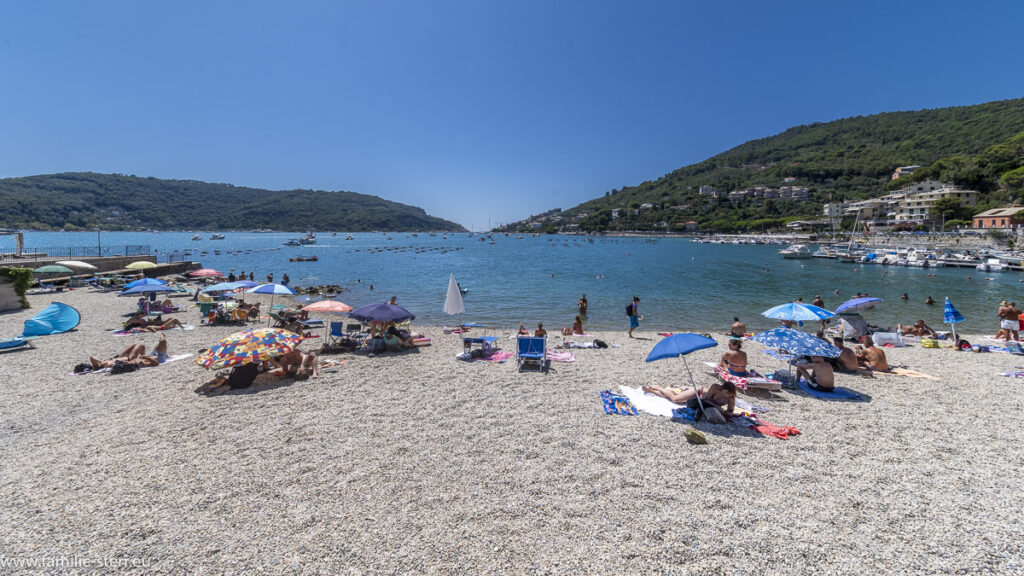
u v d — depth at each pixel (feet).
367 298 96.02
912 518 16.38
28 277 65.98
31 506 17.10
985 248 237.25
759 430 23.90
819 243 378.53
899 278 147.95
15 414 26.81
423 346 45.09
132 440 22.97
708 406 25.44
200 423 25.22
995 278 147.02
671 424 25.05
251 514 16.47
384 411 27.07
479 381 33.32
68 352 42.09
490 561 13.96
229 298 77.30
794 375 32.89
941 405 28.40
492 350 42.34
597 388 31.76
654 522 15.99
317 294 99.40
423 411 27.07
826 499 17.58
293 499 17.44
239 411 27.07
